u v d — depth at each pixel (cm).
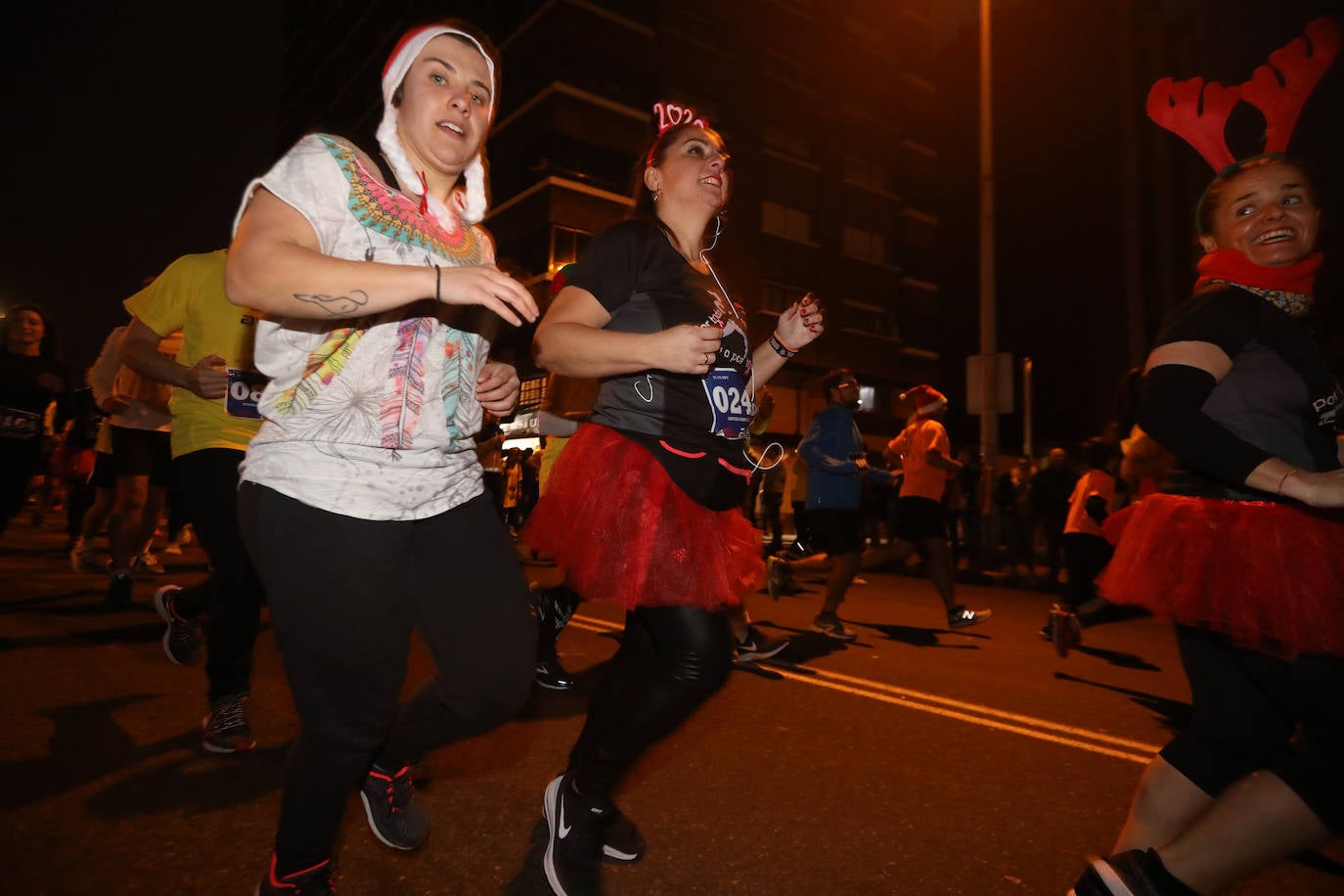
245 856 208
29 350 455
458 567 170
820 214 3133
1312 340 172
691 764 298
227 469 278
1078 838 246
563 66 2531
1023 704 406
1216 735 174
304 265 138
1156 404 166
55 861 202
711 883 208
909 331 3416
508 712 179
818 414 575
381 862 209
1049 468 1056
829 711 376
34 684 350
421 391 162
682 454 195
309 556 150
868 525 1480
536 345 193
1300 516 160
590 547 189
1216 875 151
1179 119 206
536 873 207
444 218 175
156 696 340
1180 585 166
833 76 3200
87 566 697
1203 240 192
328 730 154
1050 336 3412
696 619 188
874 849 233
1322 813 145
